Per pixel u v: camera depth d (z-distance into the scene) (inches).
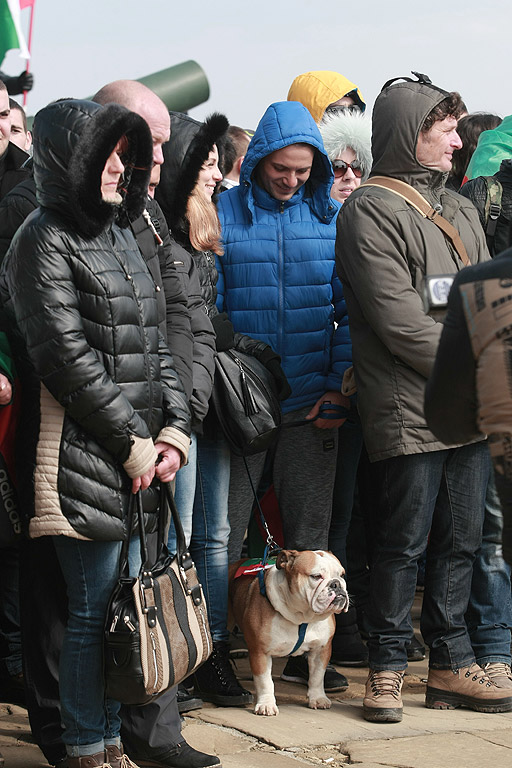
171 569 171.2
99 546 164.6
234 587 239.8
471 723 221.1
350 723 220.4
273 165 250.5
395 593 225.0
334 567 221.8
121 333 164.9
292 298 253.1
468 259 228.5
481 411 111.8
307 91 343.0
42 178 161.2
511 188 259.6
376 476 234.1
